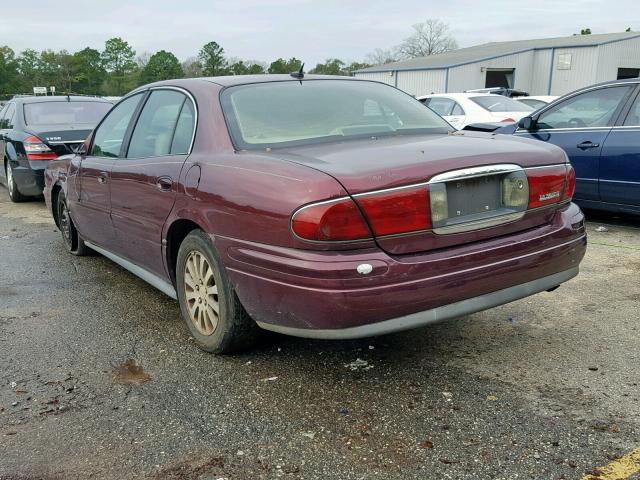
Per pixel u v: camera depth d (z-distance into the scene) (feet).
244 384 10.64
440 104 41.93
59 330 13.42
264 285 9.69
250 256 9.82
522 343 12.04
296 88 12.85
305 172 9.29
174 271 12.95
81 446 8.87
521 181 10.33
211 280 11.52
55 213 20.85
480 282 9.73
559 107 23.62
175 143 12.70
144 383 10.80
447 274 9.41
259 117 11.73
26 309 14.83
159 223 12.57
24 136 29.35
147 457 8.57
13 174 30.30
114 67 290.15
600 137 21.67
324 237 8.84
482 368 11.00
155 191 12.52
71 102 32.42
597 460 8.18
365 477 8.00
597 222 23.67
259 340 11.66
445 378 10.64
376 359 11.48
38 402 10.18
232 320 10.99
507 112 39.09
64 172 18.84
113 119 16.37
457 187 9.71
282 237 9.24
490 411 9.50
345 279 8.83
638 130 20.63
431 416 9.41
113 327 13.55
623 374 10.61
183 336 12.92
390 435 8.94
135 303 15.17
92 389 10.62
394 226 9.12
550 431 8.91
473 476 7.95
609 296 14.69
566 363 11.10
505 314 13.64
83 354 12.10
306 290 9.04
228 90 12.35
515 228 10.43
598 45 107.24
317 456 8.49
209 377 10.94
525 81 119.24
